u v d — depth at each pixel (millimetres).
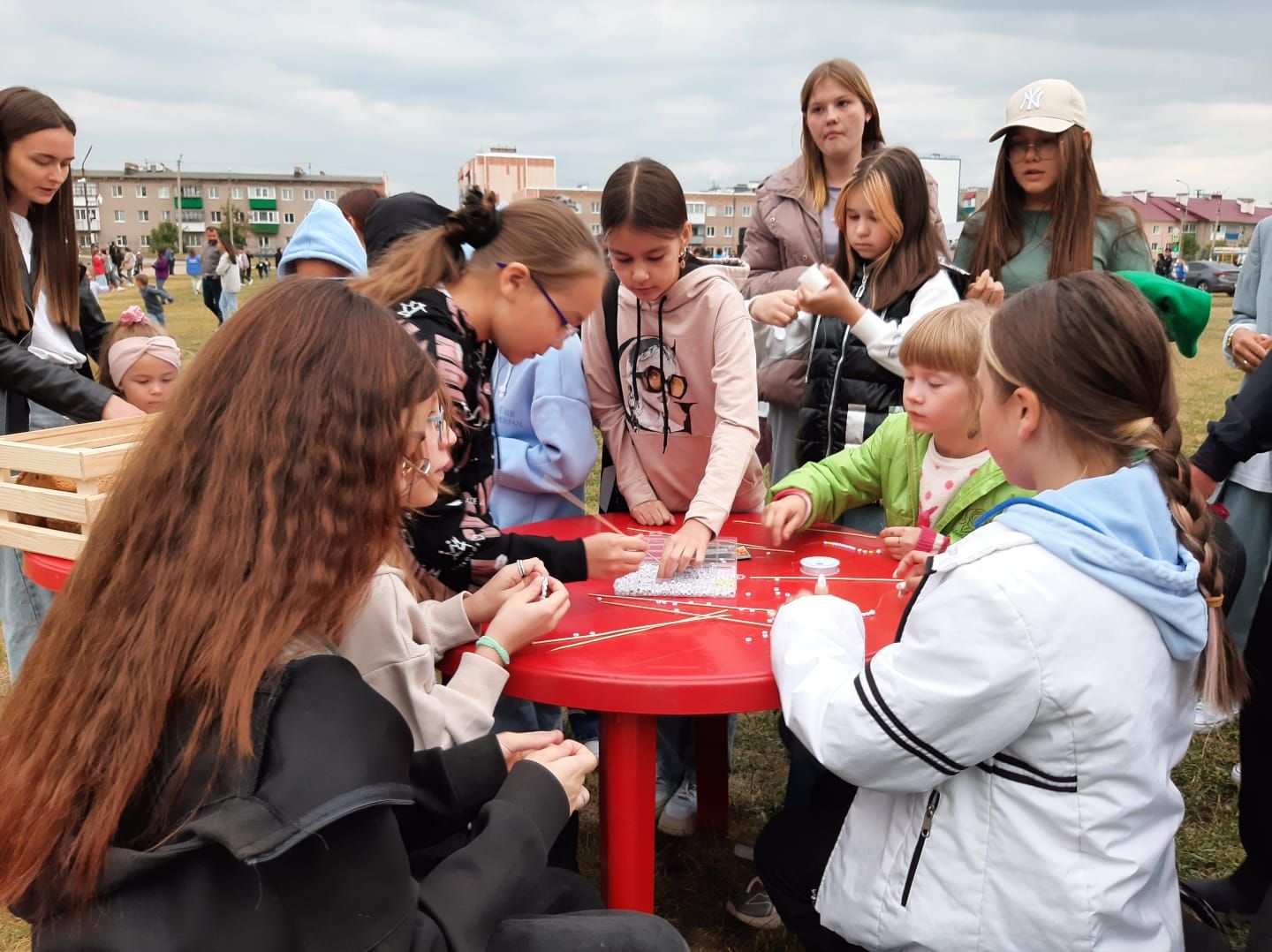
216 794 971
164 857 953
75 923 984
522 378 2539
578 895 1576
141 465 1116
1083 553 1268
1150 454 1374
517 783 1315
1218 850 2479
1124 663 1262
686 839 2631
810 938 1718
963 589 1273
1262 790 2111
